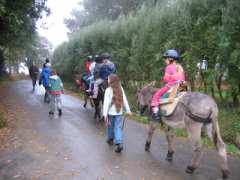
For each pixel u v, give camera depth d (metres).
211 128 3.14
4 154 3.80
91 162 3.58
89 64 7.30
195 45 6.02
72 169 3.36
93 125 5.48
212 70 5.82
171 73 3.50
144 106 4.15
